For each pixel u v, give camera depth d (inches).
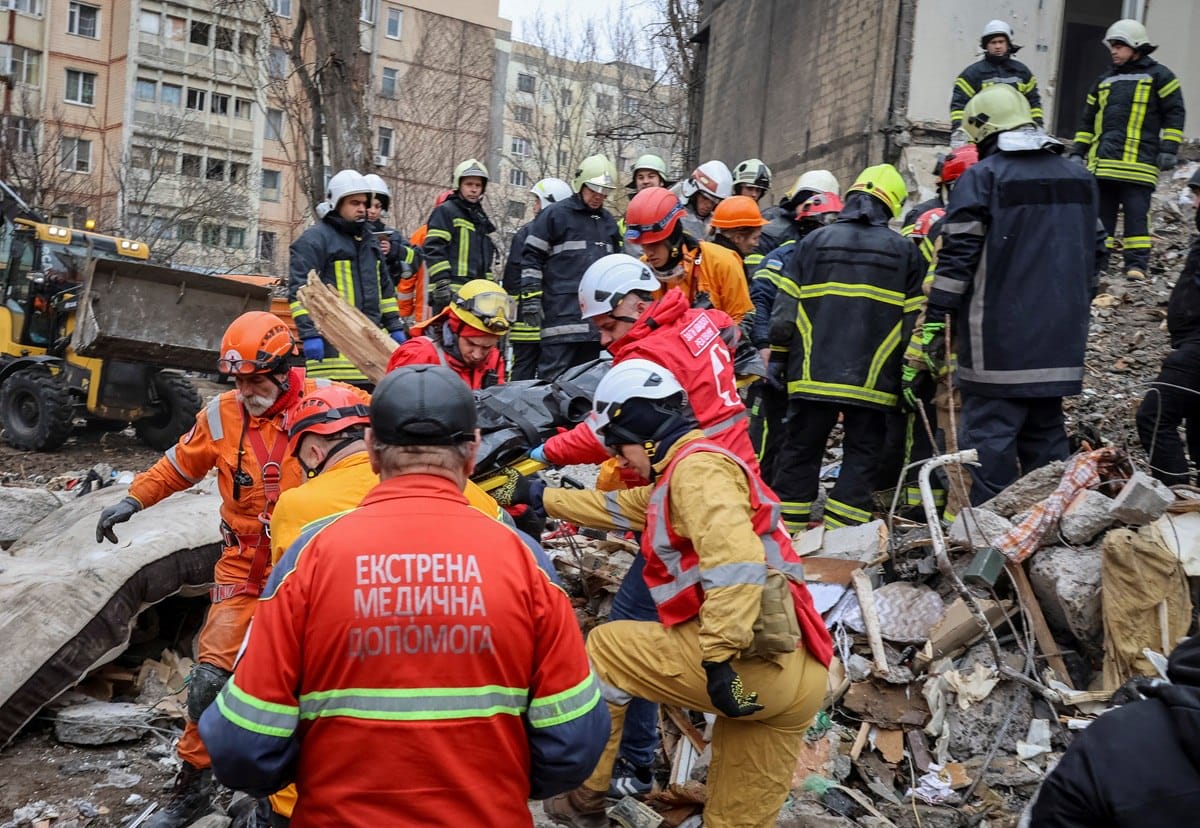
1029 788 164.4
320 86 636.7
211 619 159.0
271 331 152.3
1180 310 240.8
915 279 234.1
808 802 160.7
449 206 346.6
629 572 166.2
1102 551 177.0
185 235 1581.0
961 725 174.1
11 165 1278.3
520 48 2149.4
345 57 627.8
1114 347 355.6
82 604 187.9
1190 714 79.4
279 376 154.6
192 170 1753.2
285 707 87.3
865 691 180.9
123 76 1727.4
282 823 118.6
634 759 163.3
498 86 2070.6
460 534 90.4
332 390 143.1
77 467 447.8
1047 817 83.6
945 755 171.3
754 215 249.9
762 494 134.8
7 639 181.0
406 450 93.0
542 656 91.6
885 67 490.9
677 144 1067.3
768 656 127.0
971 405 220.7
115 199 1652.3
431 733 85.8
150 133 1622.8
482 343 187.6
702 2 821.9
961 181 216.8
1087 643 182.9
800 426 239.0
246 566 160.1
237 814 160.2
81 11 1728.6
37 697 181.9
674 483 130.0
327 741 86.9
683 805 164.1
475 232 351.6
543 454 165.0
